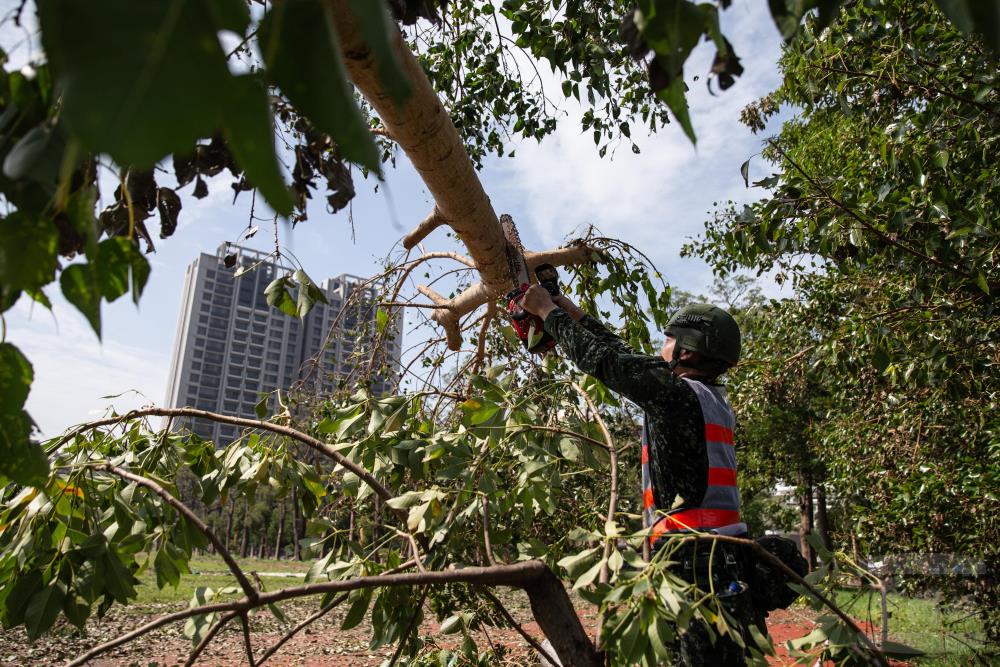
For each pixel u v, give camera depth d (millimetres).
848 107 3699
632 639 1198
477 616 2357
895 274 4488
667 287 3598
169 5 365
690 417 1624
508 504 2109
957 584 5598
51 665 8031
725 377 6129
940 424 4922
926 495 5234
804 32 3527
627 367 1660
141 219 1298
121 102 339
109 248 750
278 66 474
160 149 344
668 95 631
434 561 2275
